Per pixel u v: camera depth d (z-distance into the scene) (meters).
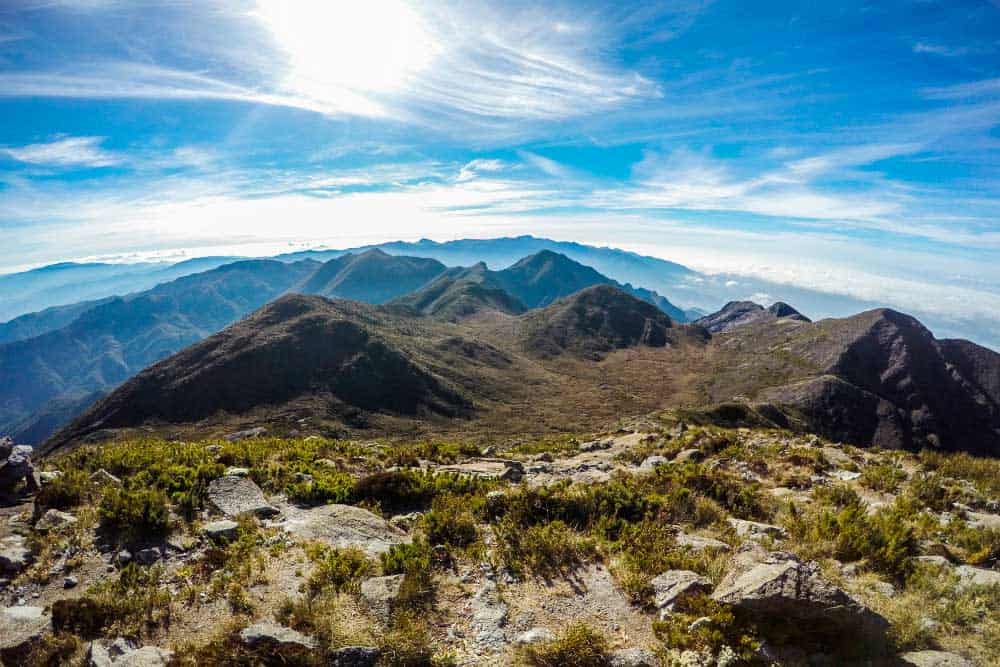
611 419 170.00
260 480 18.22
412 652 9.02
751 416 82.44
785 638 9.22
